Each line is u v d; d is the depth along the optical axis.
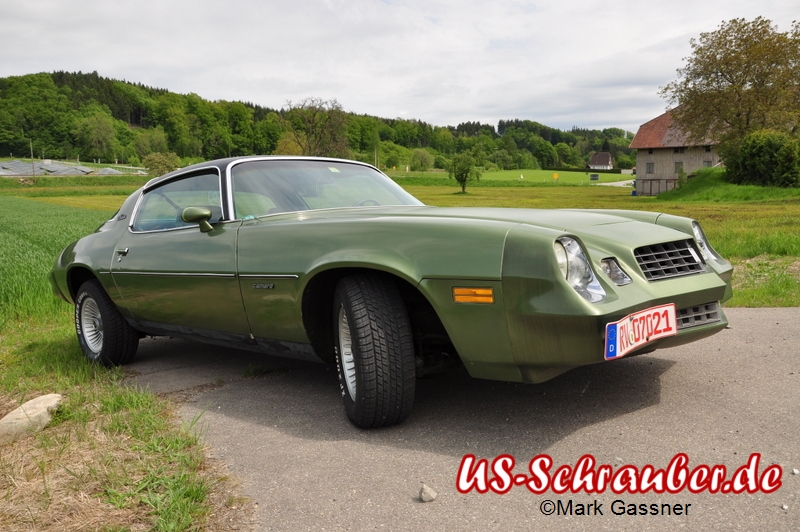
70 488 2.39
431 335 2.94
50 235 18.08
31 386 3.93
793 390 2.96
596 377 3.36
